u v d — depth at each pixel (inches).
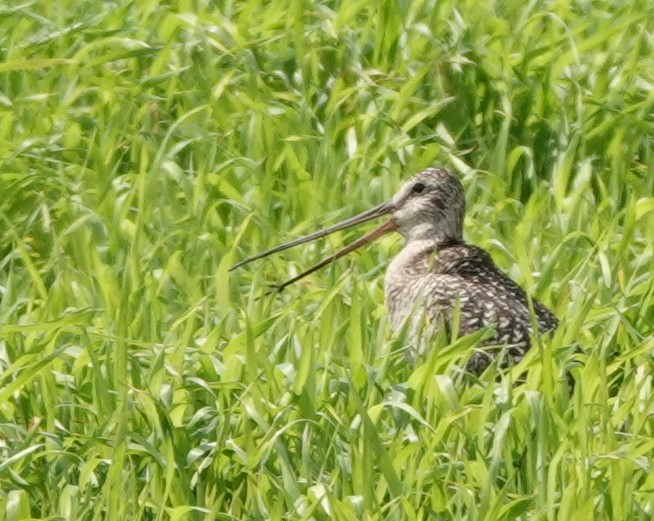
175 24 820.0
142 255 681.0
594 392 559.5
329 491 481.1
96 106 788.0
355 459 505.0
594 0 899.4
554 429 526.6
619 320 602.5
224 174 730.2
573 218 709.9
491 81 794.8
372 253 730.8
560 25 853.2
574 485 494.0
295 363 581.3
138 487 530.9
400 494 495.5
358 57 806.5
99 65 810.8
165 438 510.6
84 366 581.6
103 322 618.8
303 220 732.0
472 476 508.7
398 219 693.3
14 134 775.7
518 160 767.7
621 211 719.7
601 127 768.3
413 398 546.0
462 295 612.1
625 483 497.4
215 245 687.1
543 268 662.5
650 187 754.2
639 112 770.2
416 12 820.6
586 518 484.7
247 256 703.1
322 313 602.5
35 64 771.4
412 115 787.4
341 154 768.3
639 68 814.5
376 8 837.8
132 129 780.6
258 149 760.3
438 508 499.2
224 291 633.6
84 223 697.0
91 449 528.7
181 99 800.3
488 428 539.5
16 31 848.3
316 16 845.2
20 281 675.4
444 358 557.9
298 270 695.7
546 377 542.6
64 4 872.9
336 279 674.8
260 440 531.8
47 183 727.7
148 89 798.5
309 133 773.3
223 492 522.3
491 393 527.5
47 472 527.5
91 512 511.5
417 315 618.2
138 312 623.2
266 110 765.9
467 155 788.6
